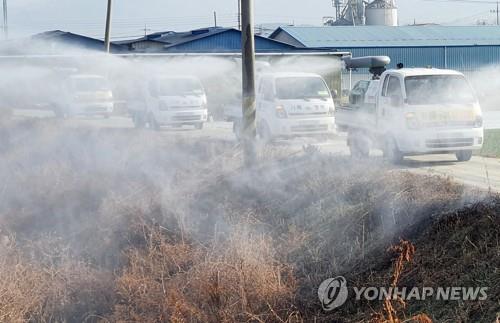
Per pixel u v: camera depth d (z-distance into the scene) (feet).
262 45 122.11
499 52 141.49
